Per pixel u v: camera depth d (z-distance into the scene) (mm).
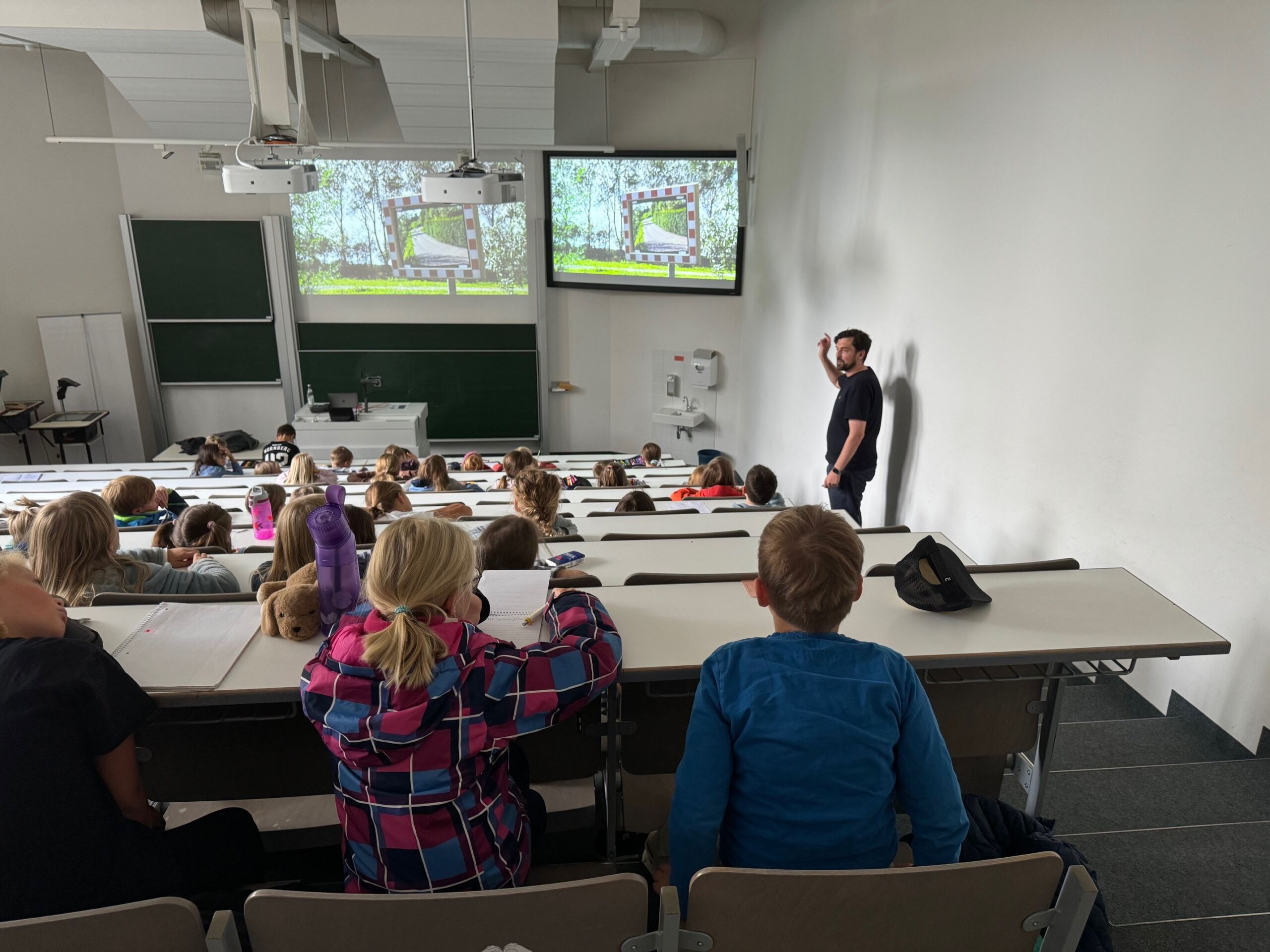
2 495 5762
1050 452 3367
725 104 8562
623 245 9422
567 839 1915
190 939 1026
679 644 1562
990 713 1764
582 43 7762
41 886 1213
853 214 5621
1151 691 2795
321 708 1178
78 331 9445
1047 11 3295
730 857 1220
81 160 9125
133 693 1325
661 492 5441
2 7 5391
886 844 1185
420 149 9406
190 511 2873
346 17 5695
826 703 1145
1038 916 1114
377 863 1228
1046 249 3355
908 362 4766
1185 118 2590
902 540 2717
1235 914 1726
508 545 1881
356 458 9203
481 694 1205
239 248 9562
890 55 4918
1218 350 2486
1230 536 2457
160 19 5492
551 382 10320
